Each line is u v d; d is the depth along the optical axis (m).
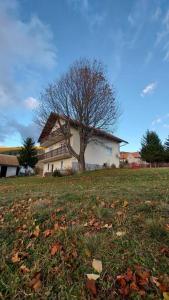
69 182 15.31
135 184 9.12
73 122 24.25
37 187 12.67
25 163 48.03
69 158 30.59
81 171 22.86
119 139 33.16
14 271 2.98
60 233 3.87
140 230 3.76
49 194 7.75
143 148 39.56
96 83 23.25
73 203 5.74
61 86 23.61
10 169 49.25
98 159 30.67
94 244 3.36
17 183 19.86
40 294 2.54
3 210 6.08
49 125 26.33
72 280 2.74
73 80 23.33
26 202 6.80
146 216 4.33
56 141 35.66
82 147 23.59
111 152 32.72
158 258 2.99
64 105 23.38
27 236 3.97
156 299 2.37
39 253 3.37
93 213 4.79
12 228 4.47
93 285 2.56
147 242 3.36
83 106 23.02
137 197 5.74
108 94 23.61
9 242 3.85
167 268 2.80
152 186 7.93
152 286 2.53
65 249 3.37
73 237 3.68
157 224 3.77
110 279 2.69
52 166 38.09
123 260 3.00
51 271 2.92
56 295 2.53
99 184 11.41
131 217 4.34
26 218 4.93
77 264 3.02
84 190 7.98
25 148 48.34
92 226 4.12
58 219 4.64
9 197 8.02
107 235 3.67
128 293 2.45
